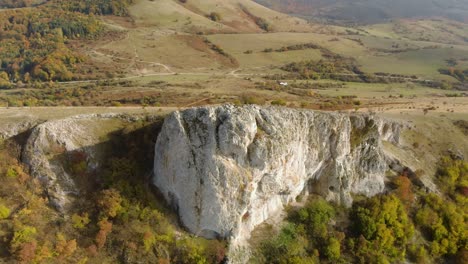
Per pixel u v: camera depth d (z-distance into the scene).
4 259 35.81
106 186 44.38
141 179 46.47
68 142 45.81
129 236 41.00
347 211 52.59
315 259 46.94
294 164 48.69
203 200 42.88
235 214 43.41
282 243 46.72
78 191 43.75
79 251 39.00
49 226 39.88
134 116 53.09
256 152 43.50
